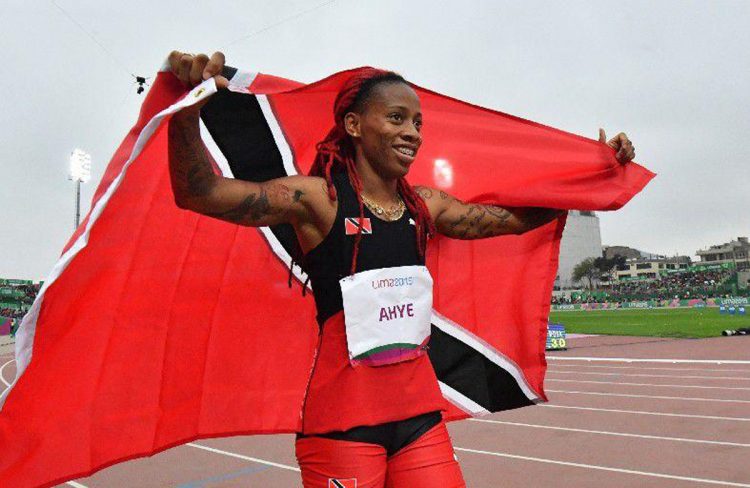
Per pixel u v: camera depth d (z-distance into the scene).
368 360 1.70
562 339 20.34
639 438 6.80
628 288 92.81
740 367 13.54
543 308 2.57
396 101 1.73
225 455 6.58
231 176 1.91
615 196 2.41
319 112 2.01
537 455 6.16
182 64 1.46
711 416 7.95
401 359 1.75
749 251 111.00
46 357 1.65
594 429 7.42
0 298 59.16
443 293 2.46
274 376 2.21
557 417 8.38
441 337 2.43
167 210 1.87
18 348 1.54
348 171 1.78
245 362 2.16
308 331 2.25
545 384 12.13
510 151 2.42
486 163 2.42
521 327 2.56
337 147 1.81
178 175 1.44
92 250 1.66
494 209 2.26
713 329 27.20
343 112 1.80
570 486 5.00
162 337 1.96
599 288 97.75
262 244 2.12
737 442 6.38
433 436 1.81
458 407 2.42
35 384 1.66
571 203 2.34
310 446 1.74
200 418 2.10
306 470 1.76
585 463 5.75
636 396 10.01
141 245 1.83
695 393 10.05
